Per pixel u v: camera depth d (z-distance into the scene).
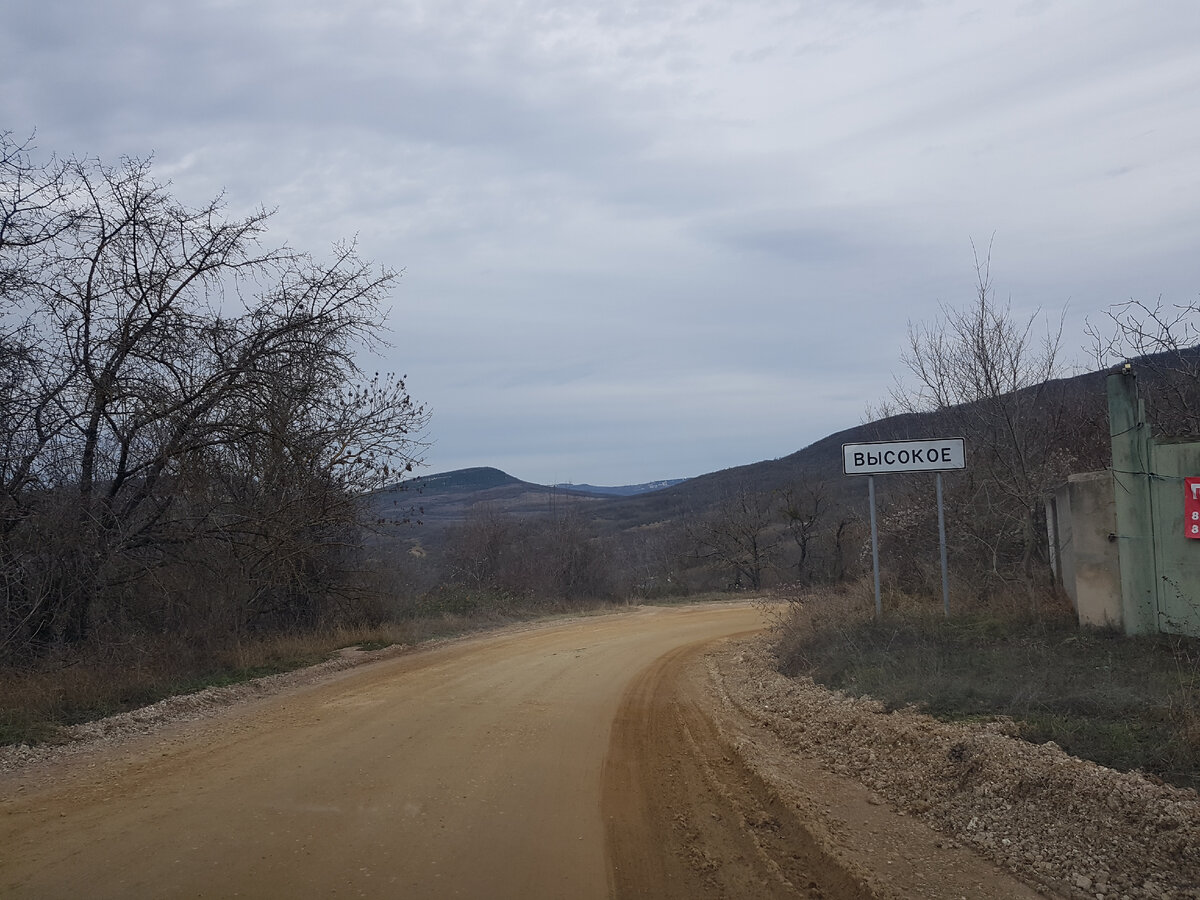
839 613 14.96
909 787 7.16
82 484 15.11
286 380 16.97
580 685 13.33
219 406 16.50
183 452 15.97
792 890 5.31
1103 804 5.73
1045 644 10.75
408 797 6.87
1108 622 11.10
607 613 30.88
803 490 43.91
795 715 10.35
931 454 13.95
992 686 8.88
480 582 37.00
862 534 24.45
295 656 15.98
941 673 9.72
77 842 5.79
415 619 22.83
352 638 18.67
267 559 17.44
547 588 40.25
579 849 5.87
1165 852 5.15
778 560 47.88
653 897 5.14
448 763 8.01
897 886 5.25
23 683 11.22
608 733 9.77
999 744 6.96
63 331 14.97
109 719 10.19
